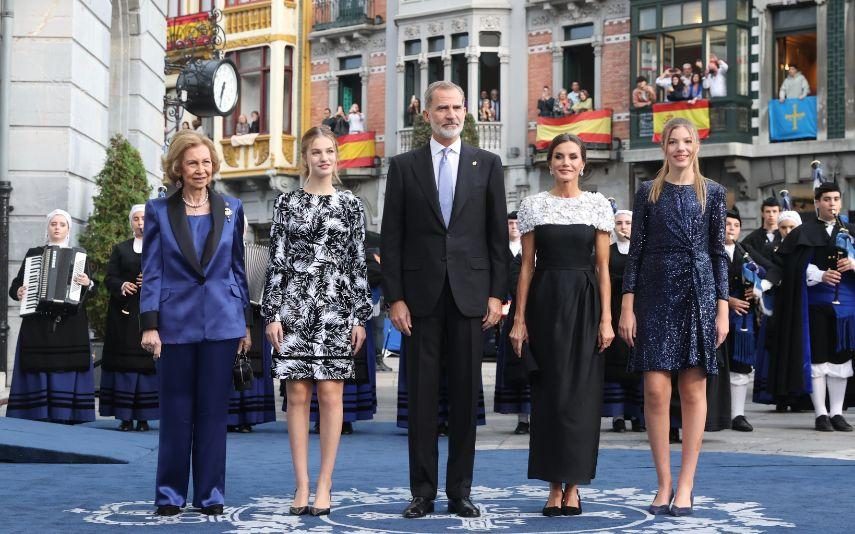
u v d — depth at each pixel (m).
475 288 9.67
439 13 49.38
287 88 54.34
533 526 8.97
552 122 46.28
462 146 9.89
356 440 15.53
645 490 10.81
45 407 16.53
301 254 9.90
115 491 10.68
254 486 11.13
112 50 25.28
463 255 9.70
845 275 16.88
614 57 45.62
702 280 9.77
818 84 40.53
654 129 43.62
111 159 22.50
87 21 22.23
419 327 9.71
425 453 9.60
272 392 17.27
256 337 16.91
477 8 48.28
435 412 9.70
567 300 9.70
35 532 8.58
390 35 51.34
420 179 9.79
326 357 9.70
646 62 44.31
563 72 47.09
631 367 9.91
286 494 10.62
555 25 47.19
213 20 38.41
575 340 9.67
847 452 13.88
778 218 19.97
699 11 42.91
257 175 54.09
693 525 8.95
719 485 10.99
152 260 9.73
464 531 8.76
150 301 9.66
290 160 54.00
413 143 48.81
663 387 9.77
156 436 15.38
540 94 47.59
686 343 9.68
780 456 13.37
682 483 9.62
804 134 40.84
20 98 21.19
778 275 16.98
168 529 8.77
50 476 11.66
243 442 15.33
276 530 8.77
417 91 50.47
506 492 10.76
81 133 22.00
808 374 16.84
